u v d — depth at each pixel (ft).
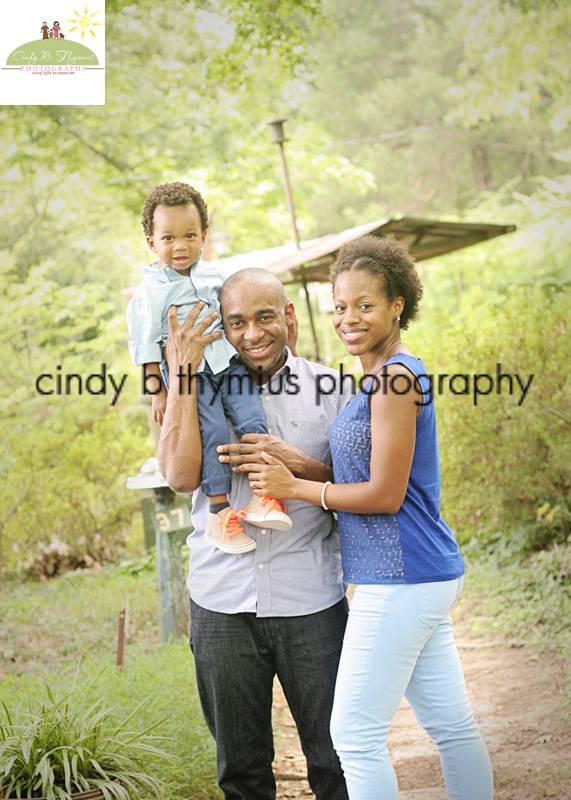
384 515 7.75
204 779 10.52
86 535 25.94
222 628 8.09
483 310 22.58
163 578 16.44
